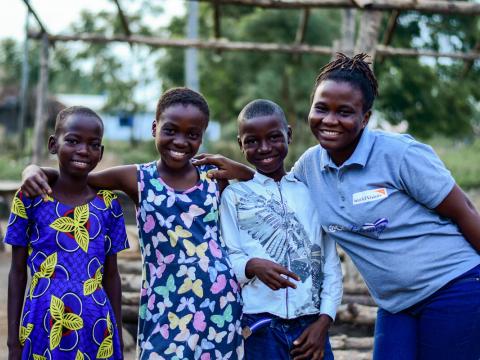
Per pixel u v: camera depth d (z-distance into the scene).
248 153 2.68
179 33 22.44
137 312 4.31
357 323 4.23
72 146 2.53
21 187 2.48
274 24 17.44
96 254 2.57
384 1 5.49
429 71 17.70
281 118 2.69
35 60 30.89
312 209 2.70
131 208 10.20
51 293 2.47
